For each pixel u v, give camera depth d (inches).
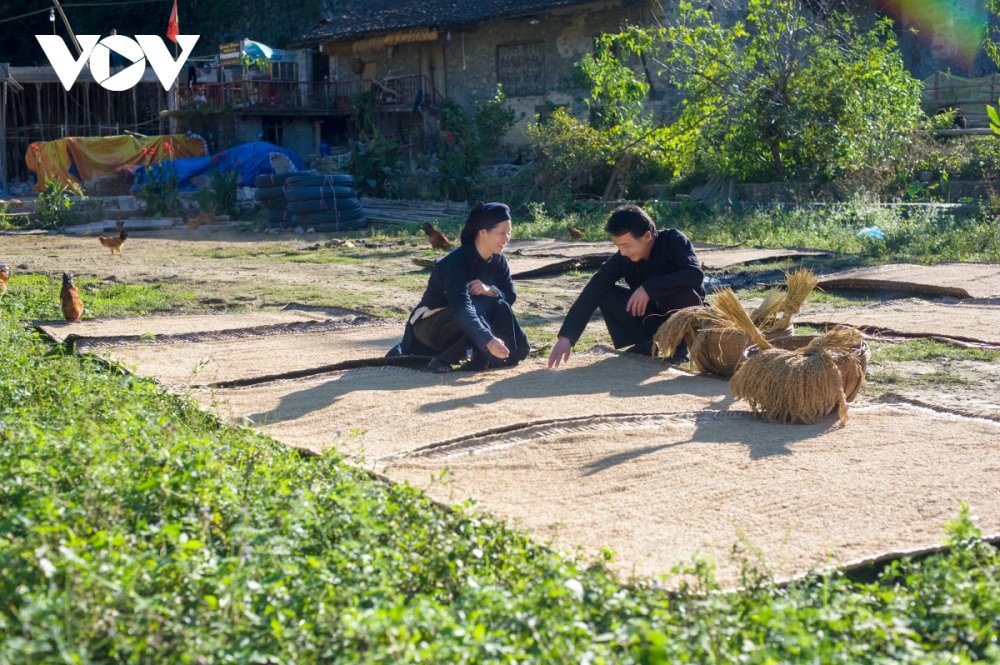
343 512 145.3
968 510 149.1
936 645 116.8
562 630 108.7
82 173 1242.6
